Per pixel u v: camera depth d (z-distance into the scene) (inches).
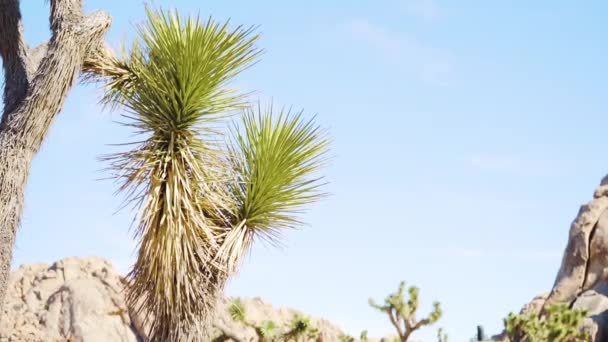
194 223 320.2
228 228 337.1
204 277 319.6
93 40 285.6
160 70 332.8
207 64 329.7
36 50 282.5
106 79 345.1
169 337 312.7
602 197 1515.7
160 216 315.9
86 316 1760.6
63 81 274.1
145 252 312.8
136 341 1774.1
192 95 328.2
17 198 261.7
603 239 1409.9
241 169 352.5
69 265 1963.6
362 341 794.8
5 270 258.2
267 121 357.4
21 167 264.7
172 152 322.7
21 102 269.6
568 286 1411.2
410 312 432.5
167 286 309.3
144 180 319.0
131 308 318.0
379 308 429.7
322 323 2162.9
